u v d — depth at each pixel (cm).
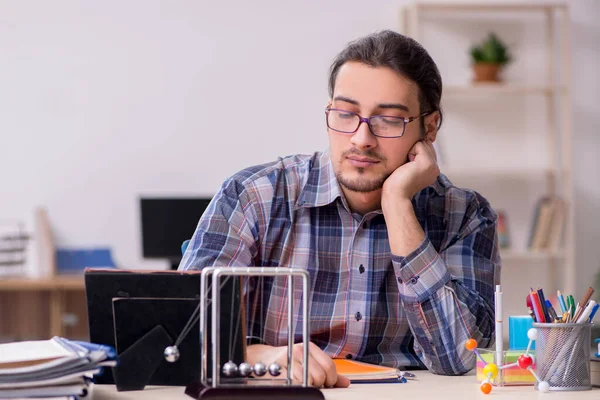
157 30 507
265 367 124
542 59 529
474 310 167
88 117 503
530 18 528
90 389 132
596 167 532
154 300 132
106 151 504
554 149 524
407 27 518
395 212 163
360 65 160
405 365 174
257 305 174
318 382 133
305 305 124
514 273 522
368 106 159
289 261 175
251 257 173
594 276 528
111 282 133
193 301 133
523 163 526
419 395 129
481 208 189
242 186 175
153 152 506
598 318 430
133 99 505
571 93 533
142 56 506
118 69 505
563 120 520
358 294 174
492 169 519
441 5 498
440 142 502
